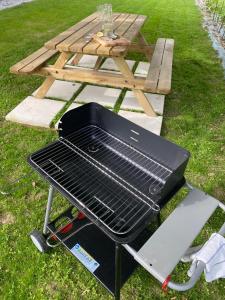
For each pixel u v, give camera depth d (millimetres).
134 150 1568
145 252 1055
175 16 7539
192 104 3270
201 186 2203
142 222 1153
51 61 4004
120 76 2842
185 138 2703
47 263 1635
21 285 1530
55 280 1563
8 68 3812
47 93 3256
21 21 6000
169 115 3051
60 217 1750
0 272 1586
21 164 2307
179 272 1630
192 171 2332
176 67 4223
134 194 1311
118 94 3330
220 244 1051
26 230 1811
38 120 2764
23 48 4547
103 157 1523
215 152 2545
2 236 1761
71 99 3182
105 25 2879
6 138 2582
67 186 1316
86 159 1470
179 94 3469
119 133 1631
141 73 3945
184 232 1135
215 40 5656
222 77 3990
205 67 4293
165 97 3371
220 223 1904
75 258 1656
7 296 1484
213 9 7695
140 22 3551
